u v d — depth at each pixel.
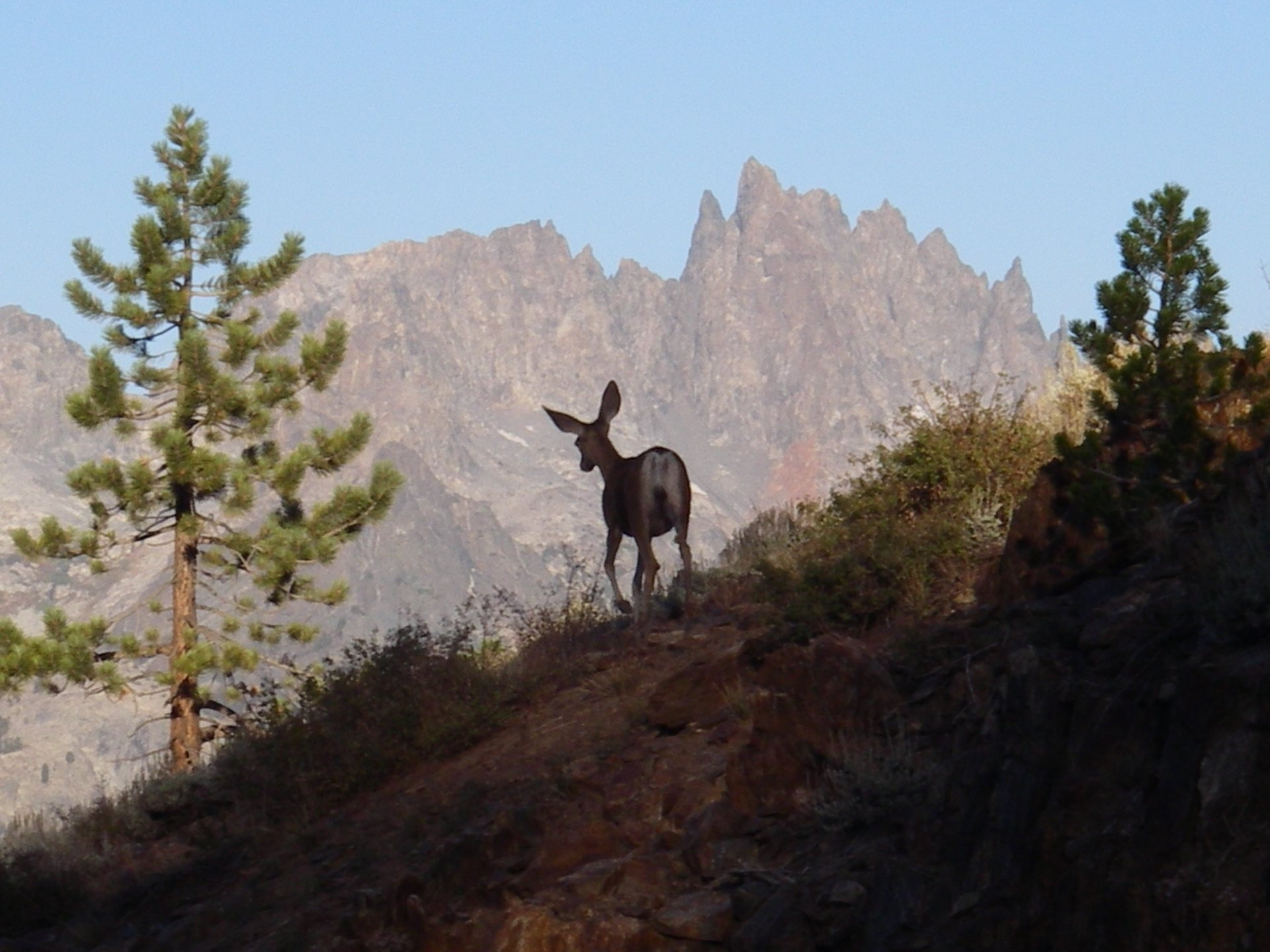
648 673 50.84
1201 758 26.38
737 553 66.56
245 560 114.69
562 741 47.38
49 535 110.88
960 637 39.78
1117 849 26.39
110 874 54.09
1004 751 30.05
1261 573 28.92
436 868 39.31
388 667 55.88
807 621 45.78
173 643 111.44
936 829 30.77
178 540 113.12
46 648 106.19
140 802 60.84
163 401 118.44
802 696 37.41
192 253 120.19
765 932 30.95
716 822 35.88
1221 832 25.39
